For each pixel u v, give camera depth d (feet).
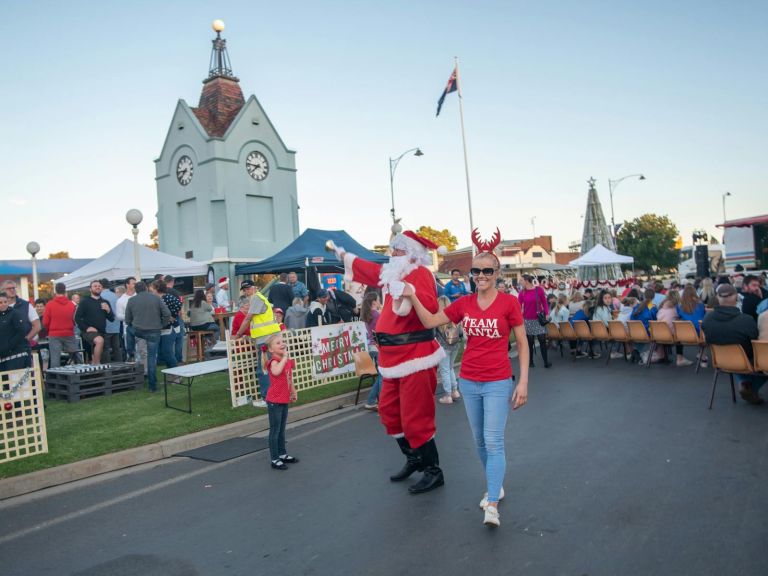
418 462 17.69
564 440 20.77
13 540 14.87
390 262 17.10
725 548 12.11
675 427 21.74
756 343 23.34
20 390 20.56
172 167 83.10
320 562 12.67
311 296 58.54
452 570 11.86
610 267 87.35
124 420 25.68
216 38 86.02
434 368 17.10
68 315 34.17
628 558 11.94
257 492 17.53
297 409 27.71
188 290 71.51
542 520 14.02
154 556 13.52
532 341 40.34
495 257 14.55
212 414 26.55
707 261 75.46
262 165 81.87
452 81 77.15
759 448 18.63
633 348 39.93
